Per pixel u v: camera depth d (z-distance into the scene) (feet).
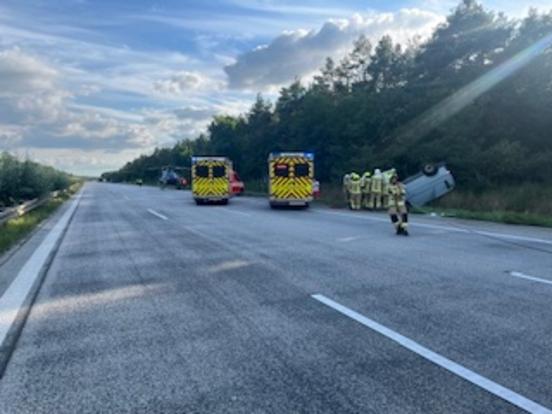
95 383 15.90
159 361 17.57
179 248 44.19
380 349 18.22
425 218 70.54
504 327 20.44
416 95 146.41
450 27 159.43
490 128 118.11
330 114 163.02
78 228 64.03
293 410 13.78
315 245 44.34
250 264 35.53
